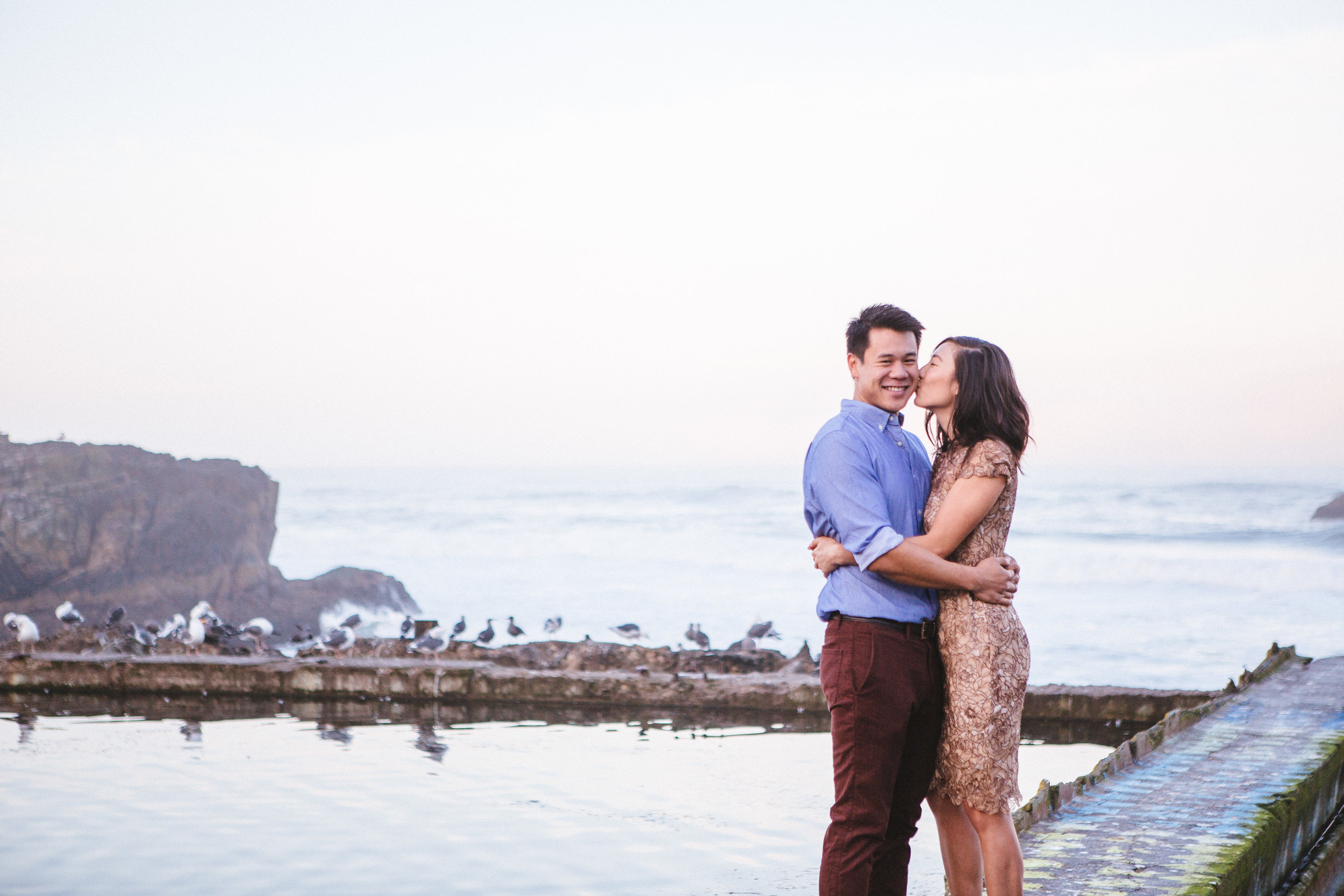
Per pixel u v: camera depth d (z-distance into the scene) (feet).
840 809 10.86
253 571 91.86
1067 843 13.87
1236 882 12.98
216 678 35.37
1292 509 160.35
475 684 33.99
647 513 202.28
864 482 10.74
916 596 10.92
